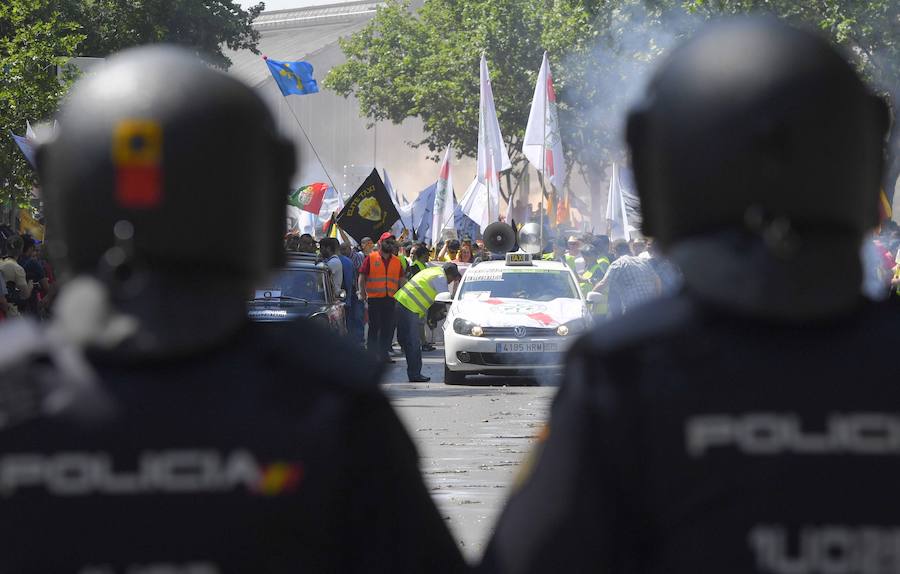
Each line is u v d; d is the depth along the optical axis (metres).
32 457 6.53
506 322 67.62
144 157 6.69
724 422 6.58
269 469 6.55
